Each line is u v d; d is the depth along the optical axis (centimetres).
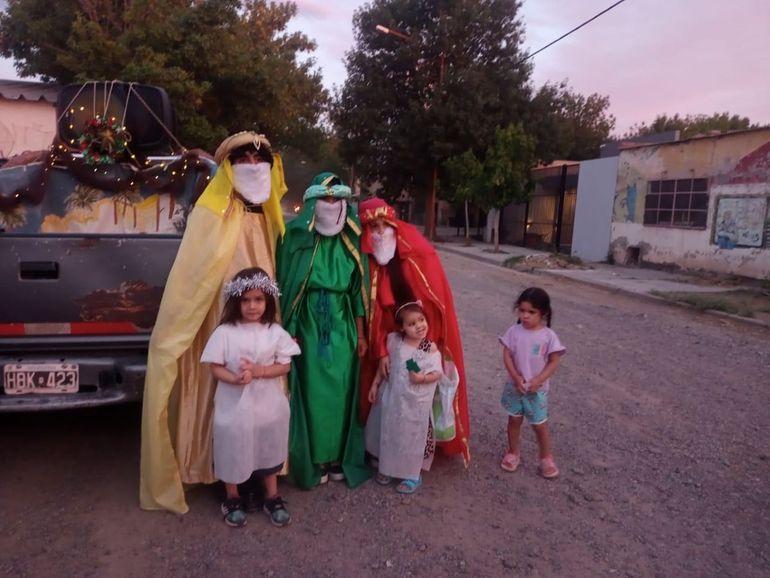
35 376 367
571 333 871
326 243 396
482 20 2800
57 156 554
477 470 433
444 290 420
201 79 1731
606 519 372
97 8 1870
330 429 393
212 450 367
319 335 388
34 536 337
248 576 309
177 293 354
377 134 2925
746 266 1443
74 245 377
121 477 407
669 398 593
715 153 1532
